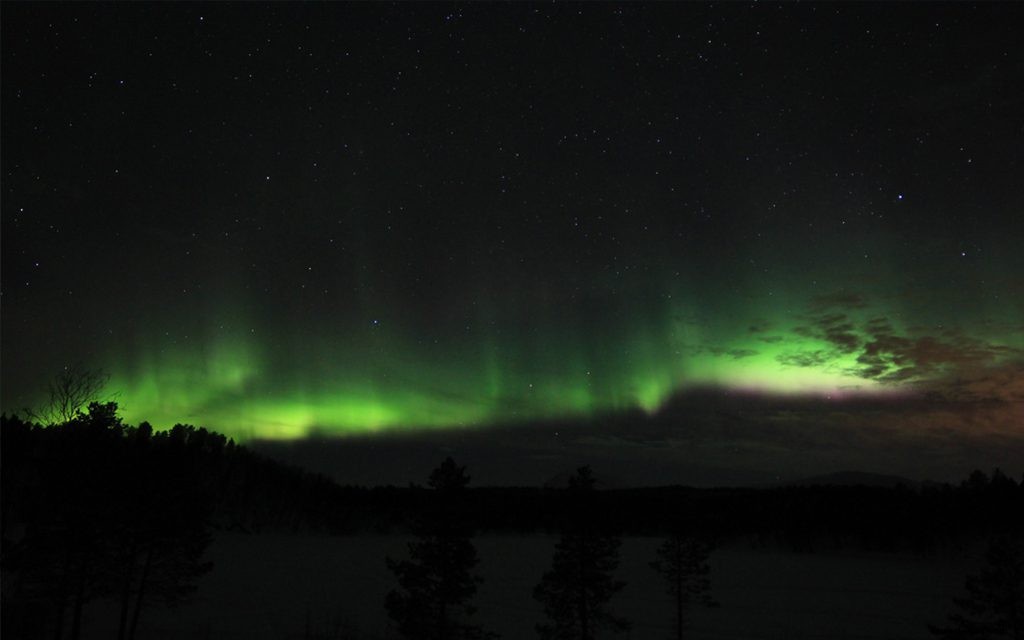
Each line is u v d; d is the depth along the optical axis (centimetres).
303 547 9056
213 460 12075
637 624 4531
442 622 2505
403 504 14012
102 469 2377
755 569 7769
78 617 2350
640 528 10844
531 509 12294
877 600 5691
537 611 4800
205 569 2942
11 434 2700
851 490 12144
